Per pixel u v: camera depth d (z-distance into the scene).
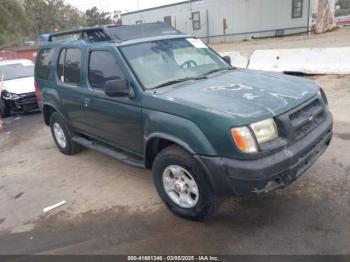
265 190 2.94
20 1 39.34
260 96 3.33
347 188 3.85
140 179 4.73
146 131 3.67
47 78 5.68
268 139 2.98
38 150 6.52
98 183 4.75
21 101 9.39
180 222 3.60
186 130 3.18
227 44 24.59
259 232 3.29
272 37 25.14
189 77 4.06
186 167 3.31
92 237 3.53
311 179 4.12
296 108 3.23
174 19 30.25
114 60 4.04
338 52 8.82
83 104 4.70
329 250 2.97
